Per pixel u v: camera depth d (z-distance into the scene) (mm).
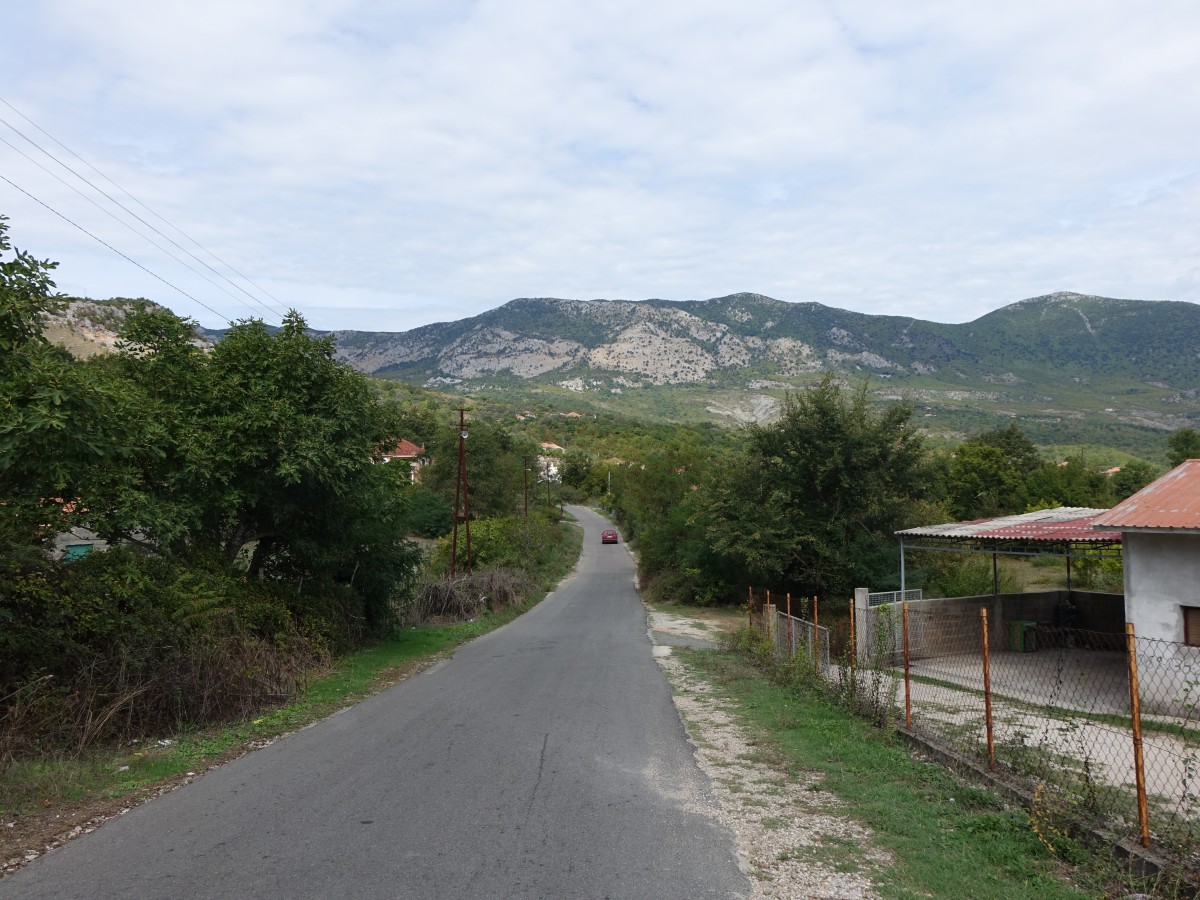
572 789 6883
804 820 5988
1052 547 18141
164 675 9547
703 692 12703
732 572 32688
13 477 9758
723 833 5668
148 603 10367
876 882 4746
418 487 56438
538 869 4934
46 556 9828
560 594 40438
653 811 6223
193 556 14086
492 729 9672
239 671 10773
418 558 21078
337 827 5789
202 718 9766
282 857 5145
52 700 8320
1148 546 11852
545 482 87625
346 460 15227
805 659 13195
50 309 9852
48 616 8938
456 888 4621
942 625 18062
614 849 5320
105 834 5648
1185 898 4461
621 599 37750
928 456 30578
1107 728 9930
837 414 28672
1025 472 63625
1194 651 11203
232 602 13219
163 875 4828
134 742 8805
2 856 5191
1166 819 5797
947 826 5793
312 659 14641
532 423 168125
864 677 11383
